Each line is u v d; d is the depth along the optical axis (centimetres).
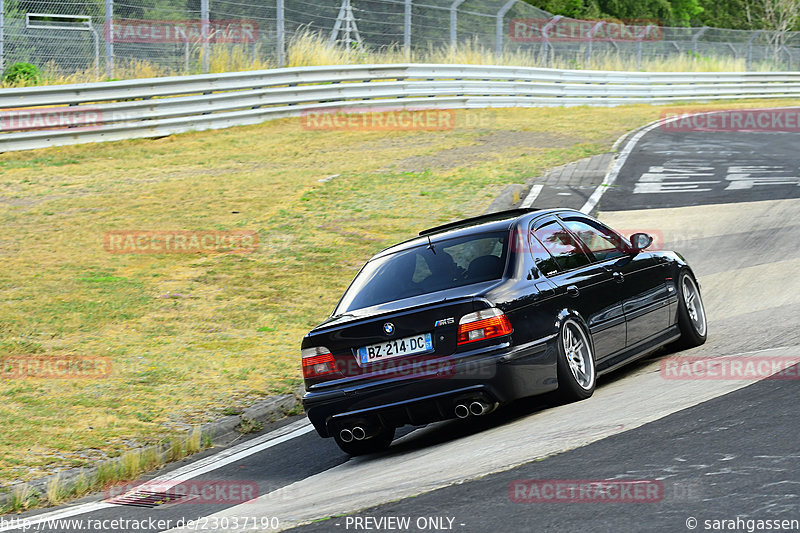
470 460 1295
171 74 5794
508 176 4419
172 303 2791
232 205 4006
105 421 1848
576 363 1574
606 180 4328
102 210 3931
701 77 8525
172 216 3831
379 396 1462
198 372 2175
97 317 2655
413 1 6912
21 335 2494
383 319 1465
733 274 2623
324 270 3105
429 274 1576
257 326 2573
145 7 5719
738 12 14650
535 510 996
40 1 5366
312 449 1681
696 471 1051
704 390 1465
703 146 5397
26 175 4572
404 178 4450
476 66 6825
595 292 1652
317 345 1518
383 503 1134
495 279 1516
